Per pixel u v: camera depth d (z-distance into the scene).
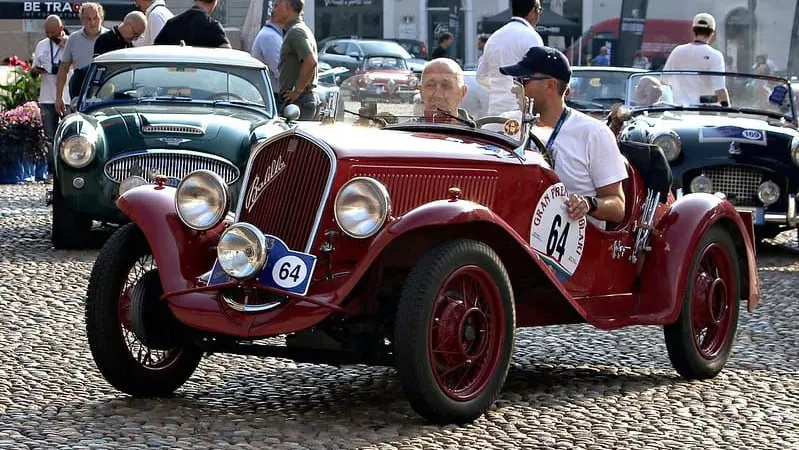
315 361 8.00
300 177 7.77
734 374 9.55
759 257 15.98
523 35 13.02
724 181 15.82
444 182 7.98
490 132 8.59
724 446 7.45
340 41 42.56
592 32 39.91
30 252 14.71
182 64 16.22
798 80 33.38
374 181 7.41
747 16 35.00
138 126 14.67
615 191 8.98
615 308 9.13
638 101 17.14
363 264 7.38
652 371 9.62
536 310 8.77
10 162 22.88
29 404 8.15
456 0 43.22
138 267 8.48
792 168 15.64
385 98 8.90
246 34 34.59
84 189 14.48
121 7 40.22
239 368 9.38
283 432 7.50
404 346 7.39
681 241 9.21
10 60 26.88
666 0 36.22
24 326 10.73
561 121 9.16
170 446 7.15
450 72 8.74
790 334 11.16
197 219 8.02
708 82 16.98
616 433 7.70
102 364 8.12
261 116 15.77
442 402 7.57
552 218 8.57
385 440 7.36
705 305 9.35
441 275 7.46
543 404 8.43
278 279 7.57
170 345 8.22
